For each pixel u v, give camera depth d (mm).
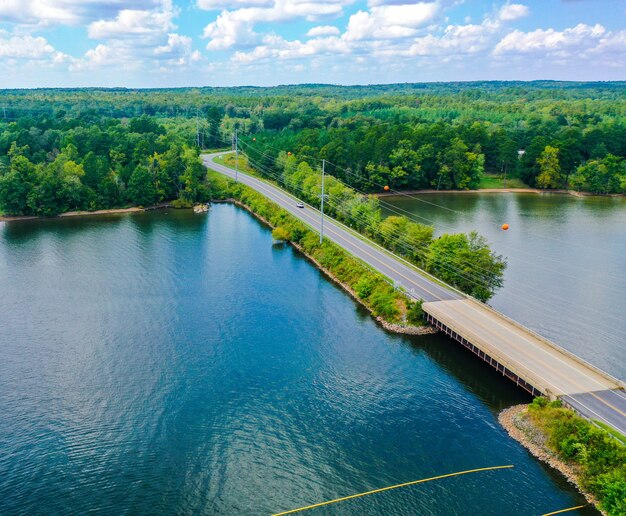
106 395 81812
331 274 134000
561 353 85875
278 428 74250
